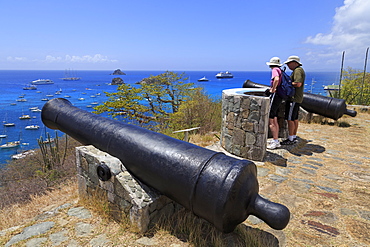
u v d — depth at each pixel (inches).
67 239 101.2
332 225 104.9
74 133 146.1
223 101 203.3
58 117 157.5
